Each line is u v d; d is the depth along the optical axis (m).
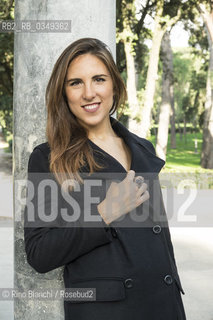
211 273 6.75
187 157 38.41
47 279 1.89
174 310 1.62
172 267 1.70
